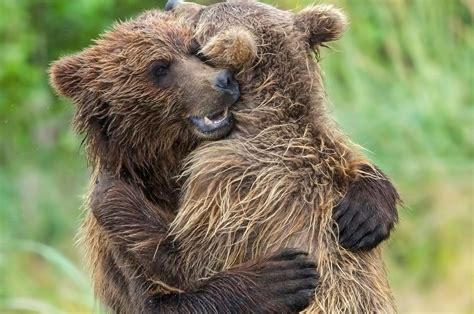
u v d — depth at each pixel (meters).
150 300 8.64
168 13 9.54
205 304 8.37
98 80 9.08
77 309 15.72
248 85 8.87
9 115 20.39
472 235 18.66
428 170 19.19
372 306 8.85
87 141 9.28
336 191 8.77
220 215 8.61
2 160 20.72
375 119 19.45
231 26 9.00
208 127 8.82
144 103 9.00
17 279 16.77
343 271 8.70
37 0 20.30
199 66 8.98
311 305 8.55
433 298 17.95
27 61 20.72
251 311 8.30
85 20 20.12
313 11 9.16
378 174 9.02
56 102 20.45
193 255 8.66
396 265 18.55
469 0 20.58
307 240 8.57
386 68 20.44
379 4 20.62
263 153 8.68
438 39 20.56
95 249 9.36
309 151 8.73
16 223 19.52
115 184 8.94
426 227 18.75
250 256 8.62
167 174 9.12
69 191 20.44
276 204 8.58
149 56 9.00
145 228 8.73
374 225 8.70
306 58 8.98
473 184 19.12
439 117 19.61
